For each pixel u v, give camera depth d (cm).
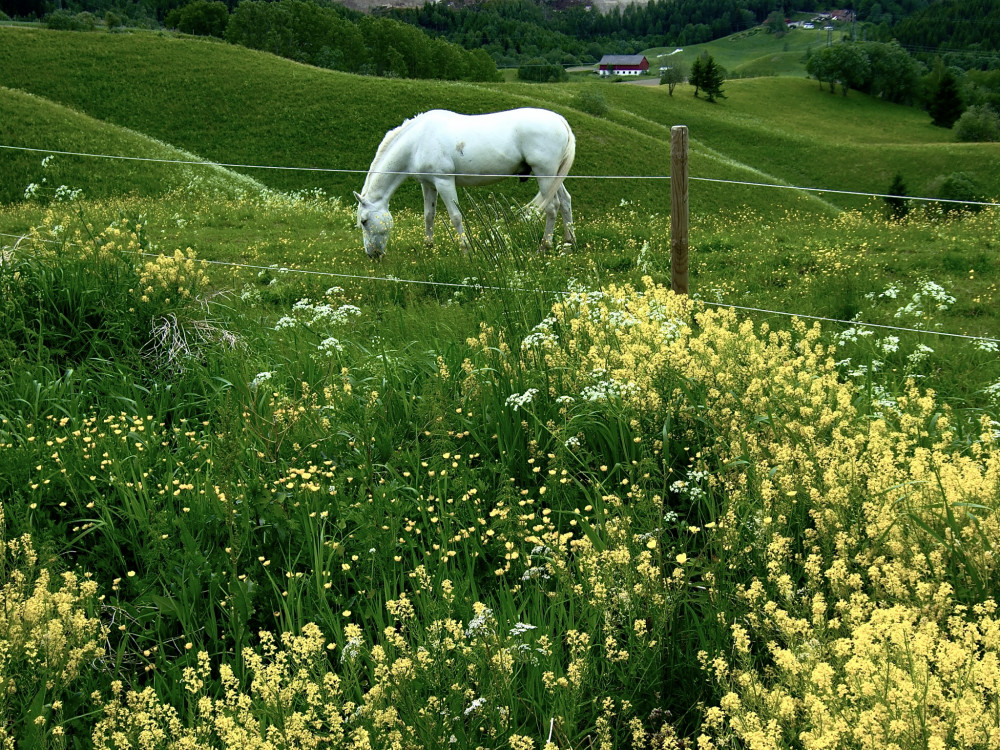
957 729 230
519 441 471
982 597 315
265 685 276
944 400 555
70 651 306
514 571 386
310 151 3906
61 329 620
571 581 336
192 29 12131
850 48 10281
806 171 6291
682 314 564
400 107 4212
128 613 371
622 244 1193
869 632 262
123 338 609
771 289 909
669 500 430
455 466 451
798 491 384
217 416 530
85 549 414
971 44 18412
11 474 445
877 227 1314
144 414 532
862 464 385
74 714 310
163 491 444
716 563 340
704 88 9112
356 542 400
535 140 1111
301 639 287
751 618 306
